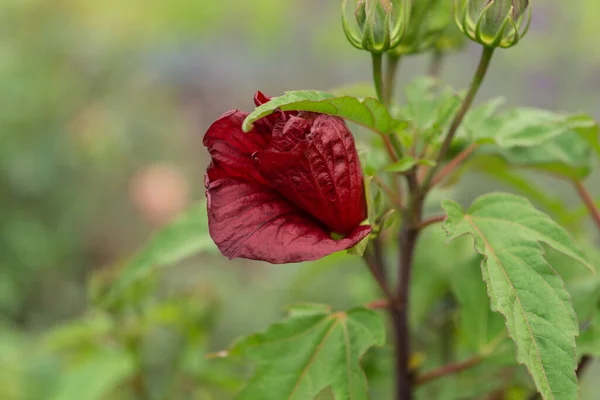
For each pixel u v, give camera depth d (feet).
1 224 6.83
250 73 9.36
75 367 2.89
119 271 2.84
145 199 6.03
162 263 2.50
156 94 9.29
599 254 2.58
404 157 2.27
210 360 2.96
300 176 2.08
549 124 2.37
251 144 2.10
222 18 10.09
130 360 2.85
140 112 8.64
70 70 8.47
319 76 8.93
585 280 2.48
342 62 8.82
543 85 6.70
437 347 2.88
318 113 2.11
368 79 8.57
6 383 2.98
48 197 7.32
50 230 7.13
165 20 10.09
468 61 6.70
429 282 2.78
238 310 4.95
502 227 2.17
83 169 7.63
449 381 2.74
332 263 2.93
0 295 6.01
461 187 4.57
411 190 2.29
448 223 2.17
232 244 2.05
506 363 2.41
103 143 7.50
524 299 2.08
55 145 7.46
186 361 2.95
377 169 2.46
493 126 2.39
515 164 2.59
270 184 2.10
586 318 2.41
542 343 2.05
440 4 2.29
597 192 5.61
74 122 7.67
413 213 2.30
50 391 3.02
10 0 8.37
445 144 2.27
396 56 2.34
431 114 2.42
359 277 2.99
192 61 9.51
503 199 2.20
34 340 3.84
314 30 9.34
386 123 2.18
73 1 8.89
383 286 2.33
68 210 7.33
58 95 7.91
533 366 2.02
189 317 2.90
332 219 2.13
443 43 2.62
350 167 2.12
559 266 2.53
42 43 8.27
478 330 2.51
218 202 2.07
